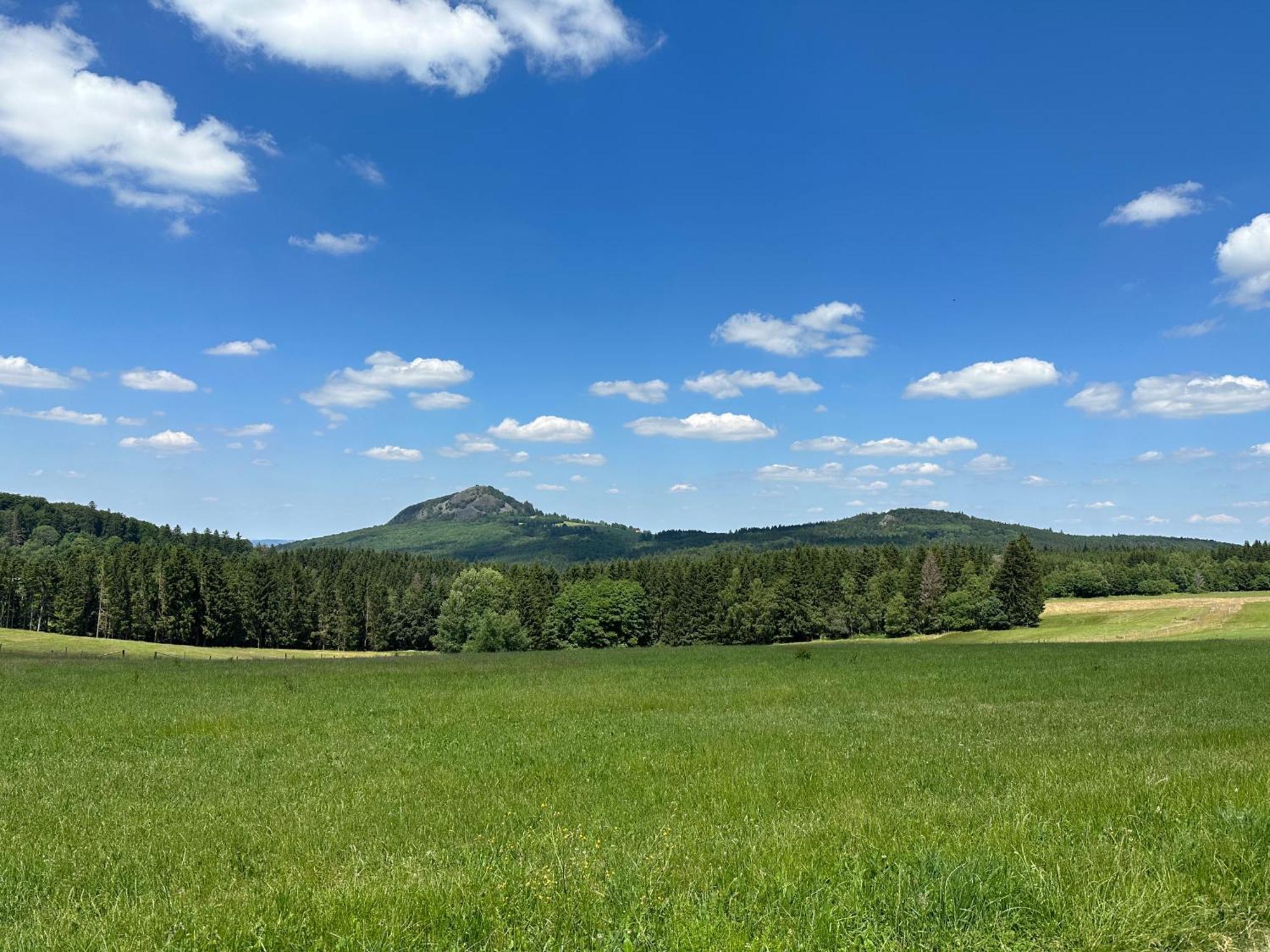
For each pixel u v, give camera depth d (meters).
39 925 6.06
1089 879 5.88
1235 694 22.70
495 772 12.77
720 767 12.49
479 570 130.25
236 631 119.25
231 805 10.79
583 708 22.06
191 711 21.84
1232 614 94.75
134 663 42.38
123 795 11.68
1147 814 8.00
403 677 32.72
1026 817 7.87
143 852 8.42
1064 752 13.16
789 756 13.49
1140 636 86.88
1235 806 8.00
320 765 13.96
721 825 8.70
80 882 7.50
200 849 8.52
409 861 7.48
